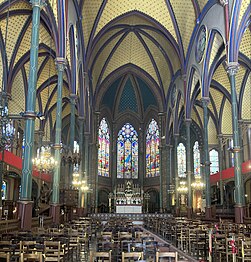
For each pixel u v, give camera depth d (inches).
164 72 1520.7
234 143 767.1
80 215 1100.5
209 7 926.4
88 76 1282.0
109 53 1456.7
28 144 513.7
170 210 1496.1
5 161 1023.6
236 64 777.6
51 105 1435.8
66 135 1733.5
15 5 815.1
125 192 1617.9
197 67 1061.8
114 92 1781.5
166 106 1569.9
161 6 1142.3
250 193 1390.3
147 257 353.4
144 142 1849.2
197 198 1688.0
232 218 1027.9
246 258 377.7
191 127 1793.8
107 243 370.0
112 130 1847.9
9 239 400.8
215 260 454.0
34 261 268.7
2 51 919.7
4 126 583.2
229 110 1434.5
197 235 528.1
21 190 504.1
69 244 457.4
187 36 1156.5
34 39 554.3
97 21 1154.0
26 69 1117.1
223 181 1457.9
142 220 1280.8
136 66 1579.7
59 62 759.7
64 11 764.0
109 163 1808.6
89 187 1457.9
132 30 1355.8
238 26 776.9
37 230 516.4
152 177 1761.8
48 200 1199.6
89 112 1355.8
